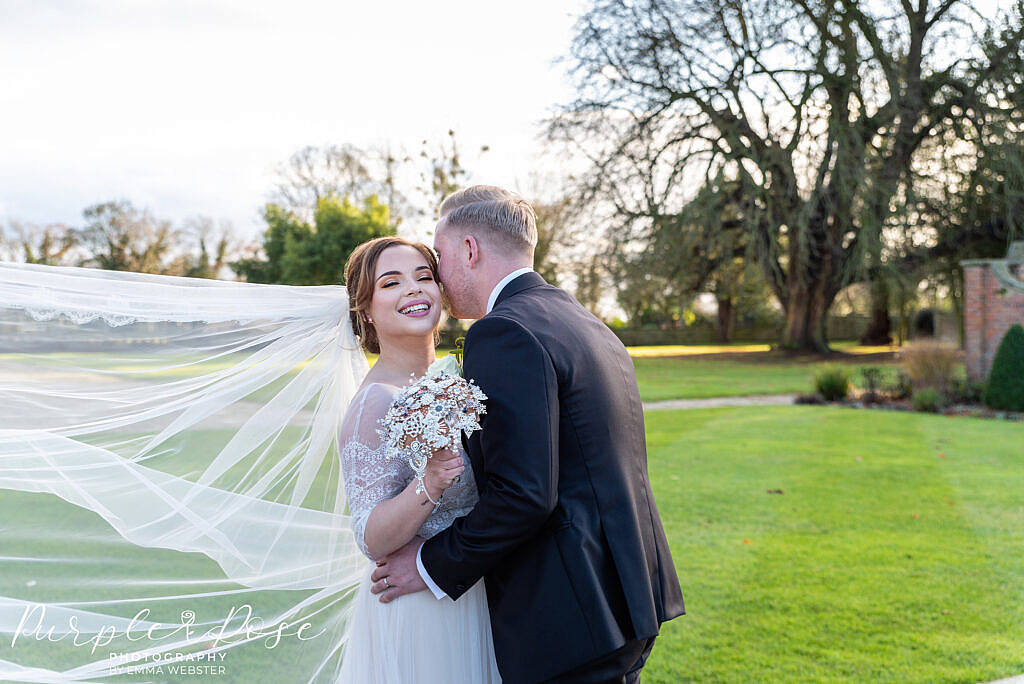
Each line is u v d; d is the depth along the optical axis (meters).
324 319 2.18
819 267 26.81
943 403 12.99
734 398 14.73
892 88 20.19
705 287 29.30
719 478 7.07
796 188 22.77
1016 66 18.80
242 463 2.15
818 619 3.67
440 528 1.78
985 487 6.64
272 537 2.21
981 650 3.29
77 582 2.00
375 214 31.28
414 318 1.88
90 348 1.96
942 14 19.58
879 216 21.19
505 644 1.60
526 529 1.49
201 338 2.08
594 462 1.60
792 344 28.22
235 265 36.09
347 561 2.34
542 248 23.61
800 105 21.45
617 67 22.17
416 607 1.75
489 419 1.52
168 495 2.08
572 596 1.53
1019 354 12.40
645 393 15.29
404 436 1.54
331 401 2.23
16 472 1.92
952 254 23.84
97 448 1.99
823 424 10.81
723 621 3.65
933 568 4.43
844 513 5.75
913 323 34.97
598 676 1.56
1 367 1.89
